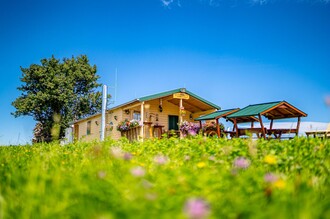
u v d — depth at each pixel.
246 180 2.16
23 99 37.81
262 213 1.41
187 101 21.47
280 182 1.92
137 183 2.06
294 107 12.29
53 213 1.69
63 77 39.16
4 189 2.26
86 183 2.16
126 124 19.22
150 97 18.36
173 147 5.29
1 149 7.25
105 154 3.84
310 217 1.44
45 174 2.45
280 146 4.16
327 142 4.36
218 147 4.53
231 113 14.70
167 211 1.53
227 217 1.64
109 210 1.73
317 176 2.61
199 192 1.90
